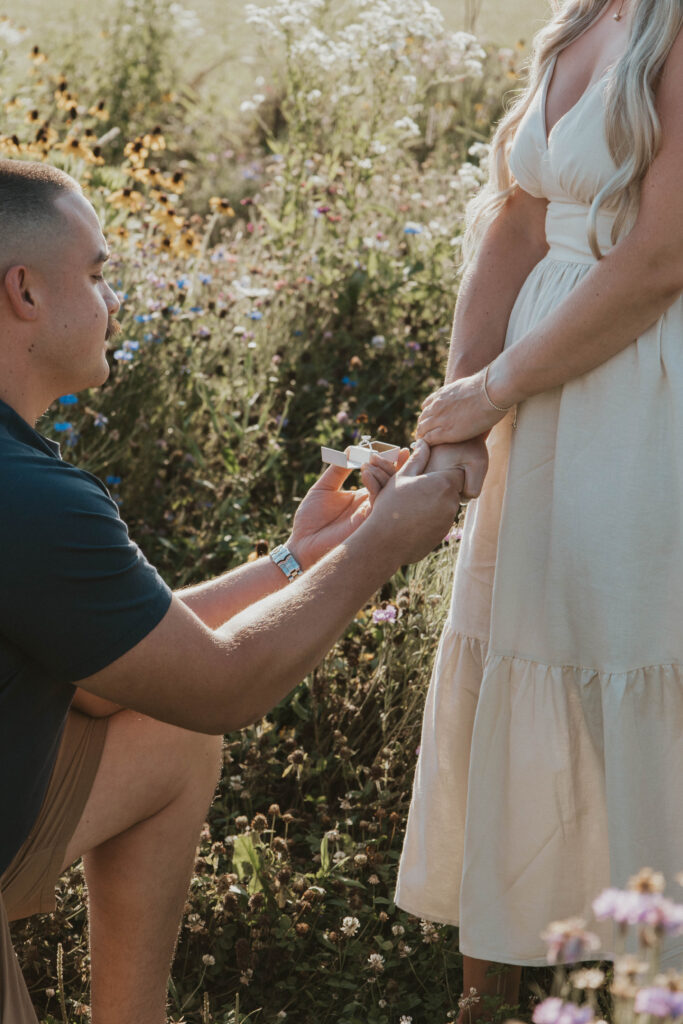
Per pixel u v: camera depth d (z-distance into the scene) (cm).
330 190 484
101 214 441
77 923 214
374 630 265
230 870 218
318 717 257
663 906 104
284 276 439
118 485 334
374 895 214
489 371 177
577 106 167
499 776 185
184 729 163
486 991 192
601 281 162
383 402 387
